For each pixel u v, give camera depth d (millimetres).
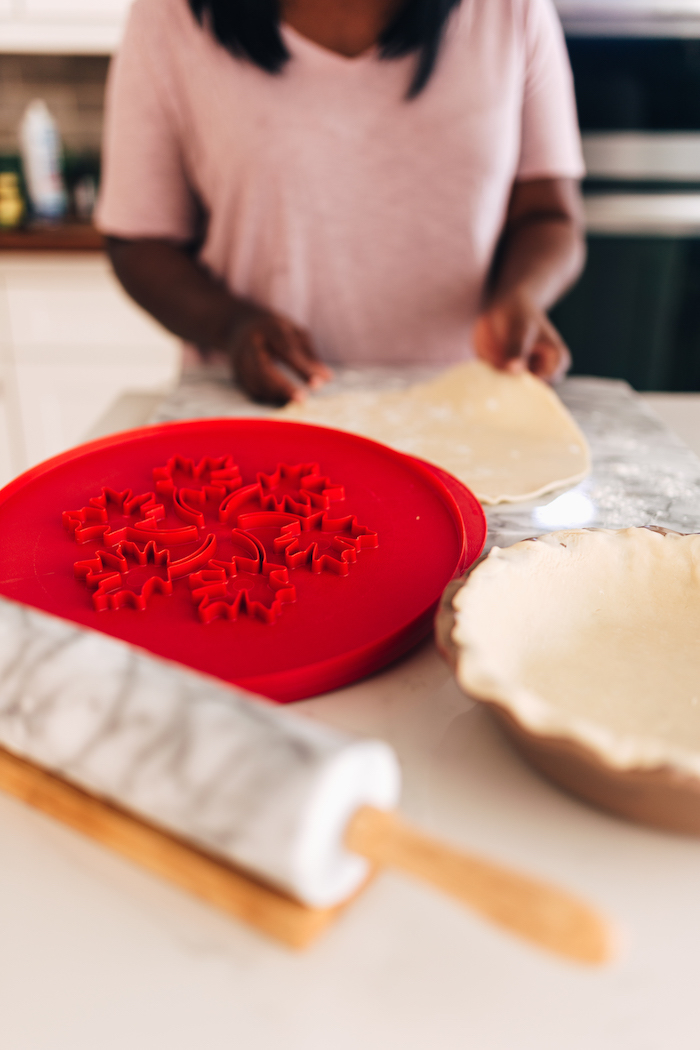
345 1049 253
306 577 458
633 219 1702
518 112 1008
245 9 875
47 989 270
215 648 397
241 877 278
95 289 1830
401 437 740
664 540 424
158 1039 256
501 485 632
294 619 422
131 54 939
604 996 267
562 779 330
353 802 261
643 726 343
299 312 1069
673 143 1673
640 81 1625
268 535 503
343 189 987
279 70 918
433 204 999
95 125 2178
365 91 935
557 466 671
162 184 1014
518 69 968
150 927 291
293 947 268
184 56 924
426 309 1069
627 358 1837
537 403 761
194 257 1128
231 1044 254
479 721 388
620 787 298
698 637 401
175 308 978
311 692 390
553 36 986
